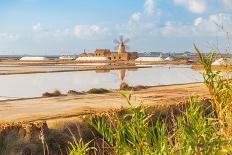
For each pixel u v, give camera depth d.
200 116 4.09
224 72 4.80
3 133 16.02
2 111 26.44
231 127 4.30
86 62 158.75
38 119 21.83
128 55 178.50
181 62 153.62
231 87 4.65
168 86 46.88
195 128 3.82
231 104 4.51
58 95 38.06
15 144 15.74
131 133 4.12
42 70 88.12
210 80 4.60
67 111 25.98
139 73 80.19
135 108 4.31
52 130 16.89
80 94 38.69
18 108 28.33
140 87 43.25
